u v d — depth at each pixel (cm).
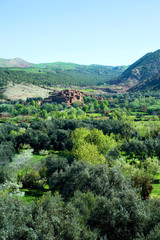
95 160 4941
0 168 4644
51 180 4306
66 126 10894
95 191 3303
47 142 8831
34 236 1877
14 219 2158
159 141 7162
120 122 10081
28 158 5491
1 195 2794
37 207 2281
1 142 8400
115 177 3359
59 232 2055
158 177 5359
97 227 2230
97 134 6669
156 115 13450
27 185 5088
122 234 1975
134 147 6712
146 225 2042
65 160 5122
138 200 2284
